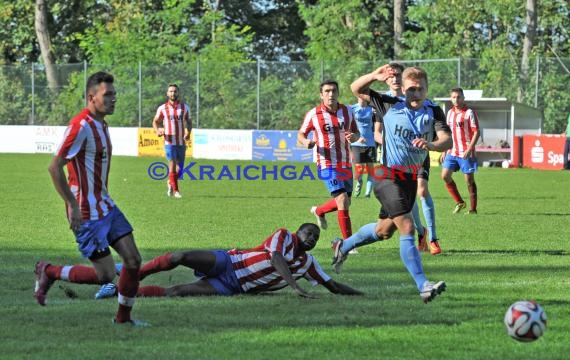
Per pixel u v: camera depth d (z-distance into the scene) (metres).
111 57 81.50
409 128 15.67
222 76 68.31
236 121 67.94
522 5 81.75
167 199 35.69
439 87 64.81
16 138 72.75
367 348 11.92
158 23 89.06
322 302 15.02
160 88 70.00
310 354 11.59
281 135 62.75
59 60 96.62
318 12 86.00
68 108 72.25
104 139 13.30
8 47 95.62
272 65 67.50
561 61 64.06
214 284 15.53
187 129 37.03
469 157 30.11
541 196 38.44
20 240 23.55
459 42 83.31
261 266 15.38
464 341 12.35
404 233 15.27
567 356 11.58
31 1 93.25
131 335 12.58
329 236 25.00
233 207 32.56
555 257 20.91
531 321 11.80
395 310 14.42
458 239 24.25
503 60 65.94
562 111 63.81
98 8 96.31
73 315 13.92
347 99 66.19
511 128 60.12
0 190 39.12
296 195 38.12
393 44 90.06
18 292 16.05
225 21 101.50
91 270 14.42
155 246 22.34
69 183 13.38
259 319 13.63
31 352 11.62
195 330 12.88
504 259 20.59
